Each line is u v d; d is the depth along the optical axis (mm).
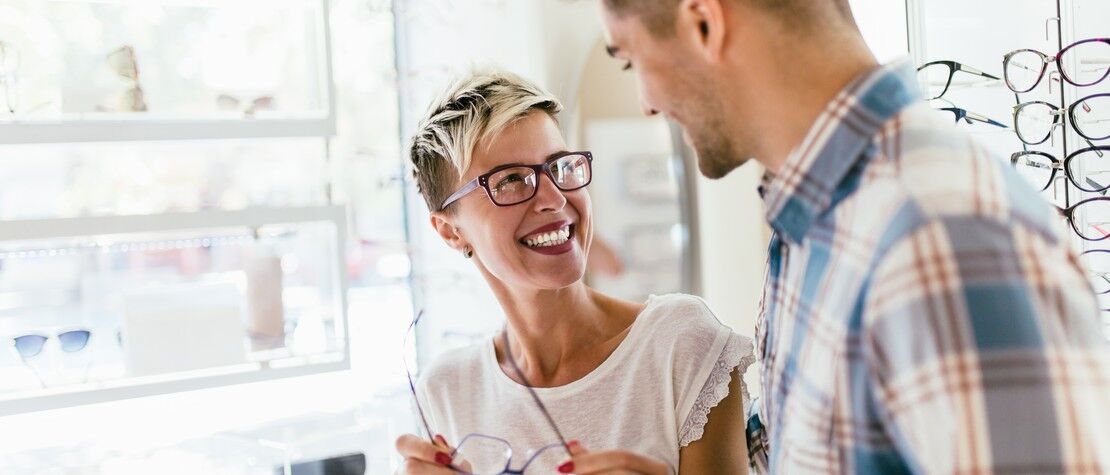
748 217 2383
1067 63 1388
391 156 2684
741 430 1204
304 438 2119
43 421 1890
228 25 1953
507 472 1057
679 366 1182
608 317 1282
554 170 1202
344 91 2631
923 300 606
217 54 1949
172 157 2166
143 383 1823
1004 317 583
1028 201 642
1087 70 1387
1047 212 650
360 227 2645
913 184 649
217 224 1849
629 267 2564
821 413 733
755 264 2365
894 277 627
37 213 2014
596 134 2549
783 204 771
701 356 1182
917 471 625
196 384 1867
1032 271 596
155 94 1897
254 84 1978
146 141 1790
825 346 725
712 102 769
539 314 1221
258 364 1973
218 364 1938
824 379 727
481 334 2582
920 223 624
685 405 1167
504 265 1206
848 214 709
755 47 737
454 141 1220
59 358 1853
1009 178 655
